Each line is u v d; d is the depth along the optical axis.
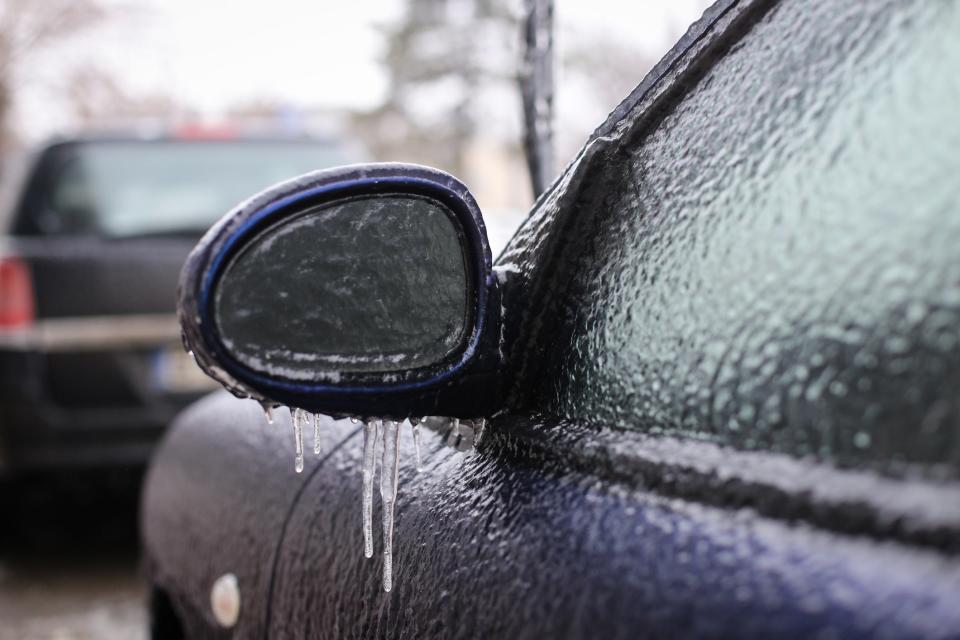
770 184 0.77
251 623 1.18
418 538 0.91
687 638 0.67
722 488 0.72
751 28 0.85
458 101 19.08
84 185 3.48
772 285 0.75
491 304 0.91
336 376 0.86
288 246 0.84
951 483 0.63
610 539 0.75
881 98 0.73
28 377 3.16
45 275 3.18
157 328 3.25
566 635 0.74
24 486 3.53
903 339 0.67
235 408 1.51
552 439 0.86
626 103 0.92
